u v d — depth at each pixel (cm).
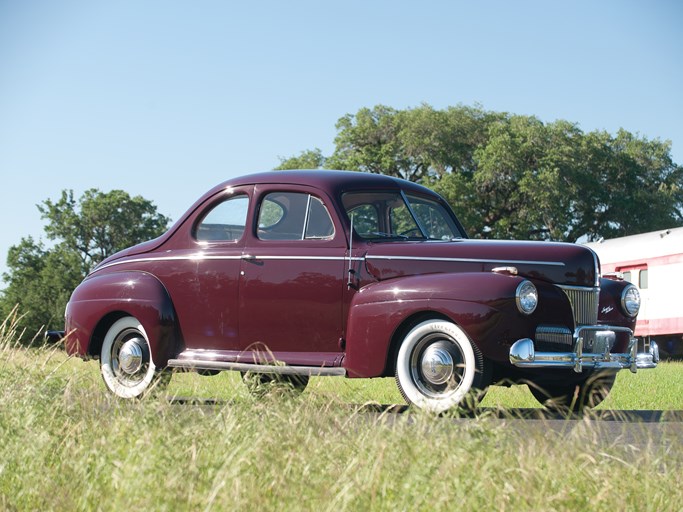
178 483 499
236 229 1113
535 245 1012
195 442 590
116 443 612
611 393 1439
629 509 504
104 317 1179
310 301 1033
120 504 500
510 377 1013
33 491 563
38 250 9525
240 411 664
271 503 500
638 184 7775
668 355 3869
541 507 478
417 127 7112
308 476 527
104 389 812
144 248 1186
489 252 996
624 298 1087
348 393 757
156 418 646
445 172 7250
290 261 1053
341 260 1024
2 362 888
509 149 6862
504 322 913
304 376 1116
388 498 492
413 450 539
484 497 484
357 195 1077
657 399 1348
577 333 967
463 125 7256
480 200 7244
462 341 926
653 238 3844
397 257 1002
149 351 1146
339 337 1018
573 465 542
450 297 928
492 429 560
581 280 999
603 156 7438
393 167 7162
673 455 588
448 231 1147
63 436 669
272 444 569
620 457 575
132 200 9906
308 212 1071
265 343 1063
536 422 823
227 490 497
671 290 3694
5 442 655
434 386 940
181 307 1123
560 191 6906
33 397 750
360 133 7438
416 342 952
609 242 4206
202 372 1154
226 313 1089
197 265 1117
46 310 8800
